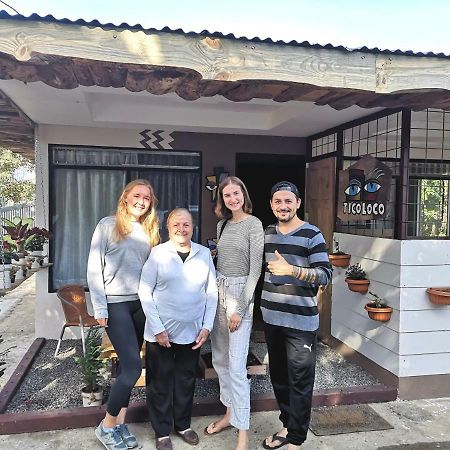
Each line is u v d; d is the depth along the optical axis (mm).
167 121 4605
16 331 5352
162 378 2730
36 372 3920
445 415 3260
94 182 4934
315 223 5062
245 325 2736
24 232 3883
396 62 2570
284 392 2795
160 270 2656
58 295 4230
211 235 5160
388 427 3078
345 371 3928
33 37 2115
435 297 3379
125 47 2207
